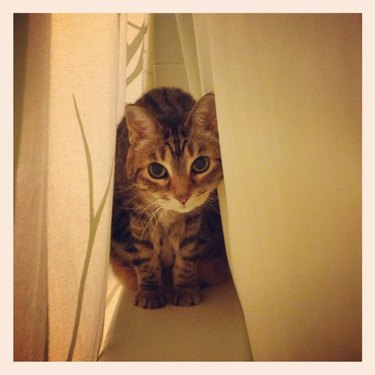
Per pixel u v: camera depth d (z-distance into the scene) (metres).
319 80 0.59
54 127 0.63
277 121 0.62
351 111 0.59
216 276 1.13
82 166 0.65
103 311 0.73
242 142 0.65
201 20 0.75
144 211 1.02
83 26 0.64
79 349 0.67
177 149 0.94
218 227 1.10
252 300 0.72
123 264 1.10
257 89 0.62
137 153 0.96
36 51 0.59
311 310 0.66
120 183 1.03
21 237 0.59
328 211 0.63
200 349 0.85
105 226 0.69
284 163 0.63
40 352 0.61
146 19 1.17
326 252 0.64
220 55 0.63
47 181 0.63
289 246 0.66
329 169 0.61
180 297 1.04
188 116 0.94
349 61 0.58
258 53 0.61
